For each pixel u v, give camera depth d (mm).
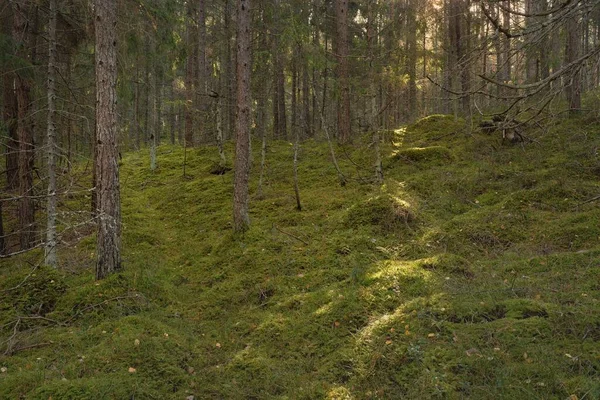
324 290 6707
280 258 8219
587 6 3361
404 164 12695
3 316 6414
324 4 20719
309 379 4797
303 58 12695
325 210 10555
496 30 3734
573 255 6395
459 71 4094
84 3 9305
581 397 3611
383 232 8609
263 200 12180
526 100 4238
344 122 16312
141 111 27703
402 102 20938
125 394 4488
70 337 5809
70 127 10391
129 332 5805
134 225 11750
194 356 5520
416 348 4637
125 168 19188
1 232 10469
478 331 4785
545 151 11297
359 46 12352
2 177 14398
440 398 3980
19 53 9188
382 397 4230
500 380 3941
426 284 6188
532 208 8609
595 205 8125
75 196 13125
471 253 7457
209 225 11188
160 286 7543
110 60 7430
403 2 13320
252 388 4789
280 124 22344
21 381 4648
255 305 6879
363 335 5258
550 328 4605
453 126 15336
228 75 19188
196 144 21578
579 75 3822
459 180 10672
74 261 9102
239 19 9359
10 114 10734
